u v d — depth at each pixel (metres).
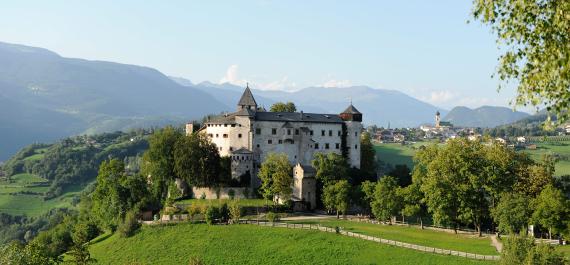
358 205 187.00
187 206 179.62
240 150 199.00
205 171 192.88
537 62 31.95
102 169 193.50
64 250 178.38
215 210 162.75
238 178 197.25
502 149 151.75
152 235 158.88
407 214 158.00
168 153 198.25
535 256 83.56
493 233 148.88
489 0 32.84
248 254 140.88
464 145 151.88
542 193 133.12
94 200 192.00
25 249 92.69
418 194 161.00
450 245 131.25
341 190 175.12
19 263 88.75
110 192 182.88
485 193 152.00
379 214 163.50
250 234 152.12
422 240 138.38
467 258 118.00
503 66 33.31
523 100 33.22
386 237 142.12
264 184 184.12
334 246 138.25
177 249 148.88
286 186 181.38
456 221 150.38
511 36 32.66
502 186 144.75
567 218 127.88
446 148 150.75
